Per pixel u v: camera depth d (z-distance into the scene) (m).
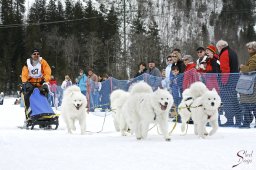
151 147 5.27
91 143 5.79
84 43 52.97
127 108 6.77
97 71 48.28
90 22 55.22
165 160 4.21
